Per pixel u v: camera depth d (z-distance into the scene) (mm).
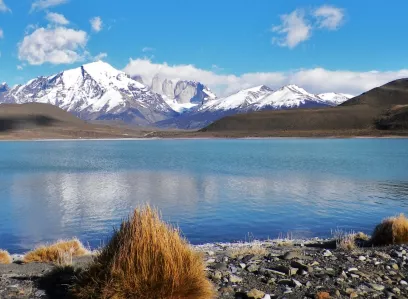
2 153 110625
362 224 22625
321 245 13594
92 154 104125
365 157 80188
